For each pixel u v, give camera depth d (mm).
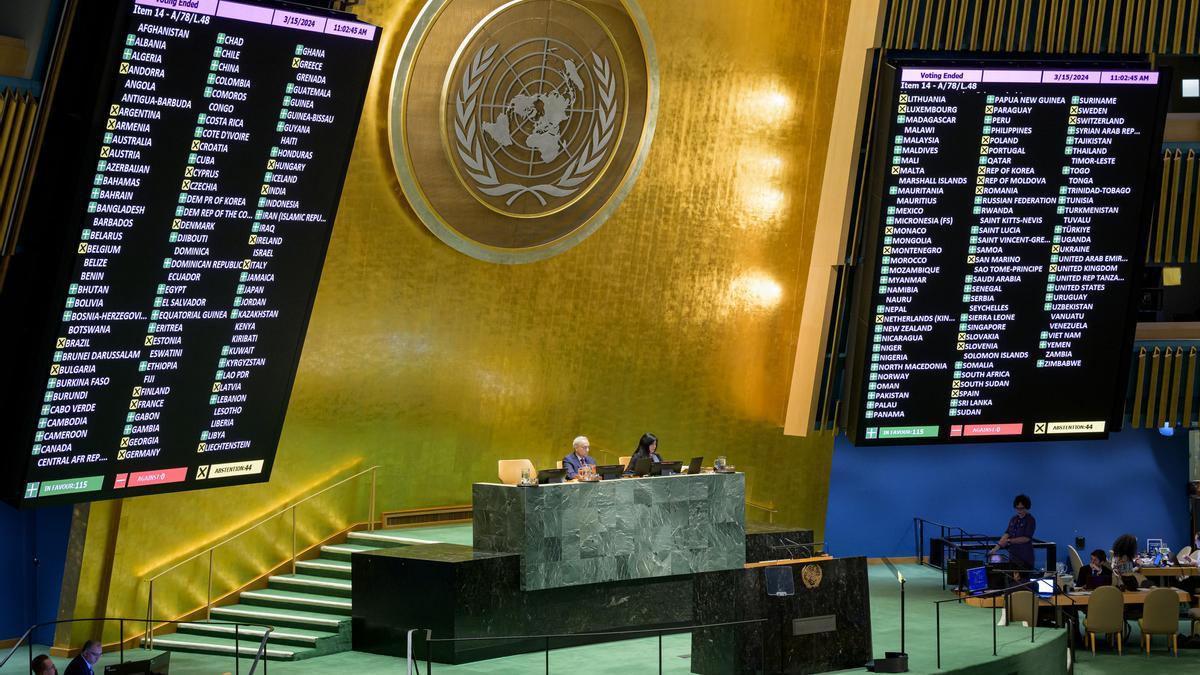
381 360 15734
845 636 12500
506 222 16266
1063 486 20906
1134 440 21234
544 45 16125
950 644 13984
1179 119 17969
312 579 14633
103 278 11438
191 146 11539
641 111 16891
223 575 14375
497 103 15922
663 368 17781
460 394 16422
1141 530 21172
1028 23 16766
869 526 20016
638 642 13680
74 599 13273
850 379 16578
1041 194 15680
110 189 11195
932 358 15898
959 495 20453
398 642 12898
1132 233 16078
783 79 17547
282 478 15086
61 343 11391
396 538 15219
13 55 11320
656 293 17500
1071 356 16312
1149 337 18156
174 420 12430
